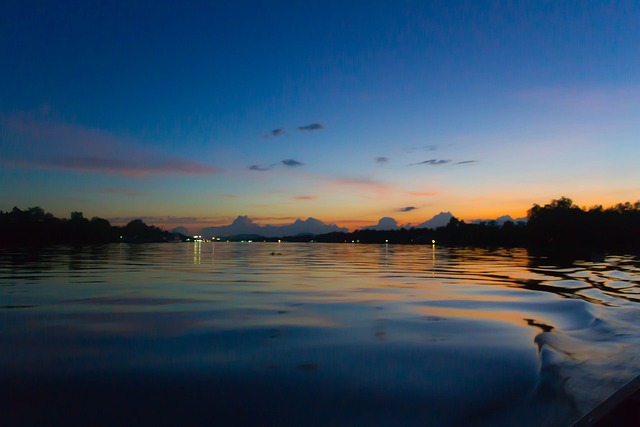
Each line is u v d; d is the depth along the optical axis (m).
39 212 170.00
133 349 9.71
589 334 11.44
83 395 7.09
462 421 6.25
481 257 62.41
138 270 32.41
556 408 6.65
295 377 7.93
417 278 27.12
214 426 6.07
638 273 31.27
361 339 10.66
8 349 9.67
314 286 22.05
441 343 10.34
